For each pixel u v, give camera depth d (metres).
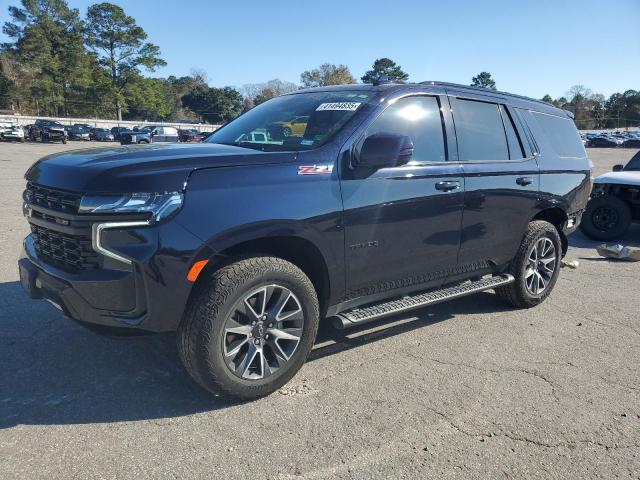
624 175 9.25
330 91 4.27
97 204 2.86
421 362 4.01
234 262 3.16
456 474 2.73
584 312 5.30
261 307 3.25
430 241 4.09
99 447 2.84
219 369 3.12
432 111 4.20
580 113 130.88
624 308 5.45
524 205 4.89
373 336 4.49
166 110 98.81
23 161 22.33
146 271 2.87
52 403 3.26
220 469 2.70
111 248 2.88
